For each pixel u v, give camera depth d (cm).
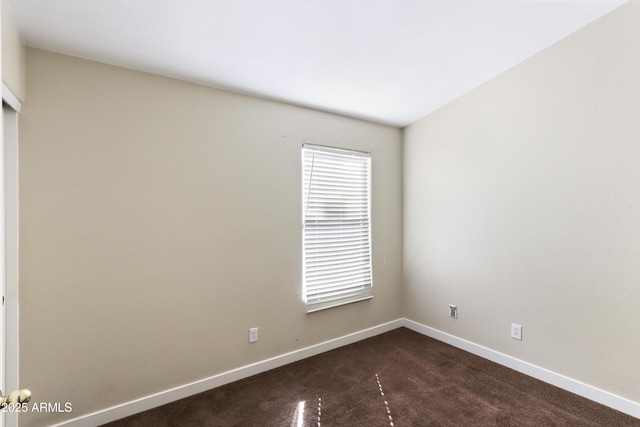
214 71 221
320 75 241
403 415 206
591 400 217
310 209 289
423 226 336
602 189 212
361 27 196
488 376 251
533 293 248
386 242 346
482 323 284
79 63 192
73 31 174
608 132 209
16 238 176
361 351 298
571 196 227
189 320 229
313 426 197
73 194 191
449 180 310
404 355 289
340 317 310
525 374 253
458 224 302
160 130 218
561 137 231
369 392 232
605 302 212
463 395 227
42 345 183
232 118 248
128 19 170
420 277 341
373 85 264
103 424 198
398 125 351
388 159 348
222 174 242
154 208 216
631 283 201
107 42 185
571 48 224
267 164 264
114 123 202
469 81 274
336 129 307
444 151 314
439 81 269
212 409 213
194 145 231
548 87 237
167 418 204
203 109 235
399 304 359
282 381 246
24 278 178
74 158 191
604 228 211
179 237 225
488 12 195
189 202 228
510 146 261
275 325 269
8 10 150
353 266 319
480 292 285
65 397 190
